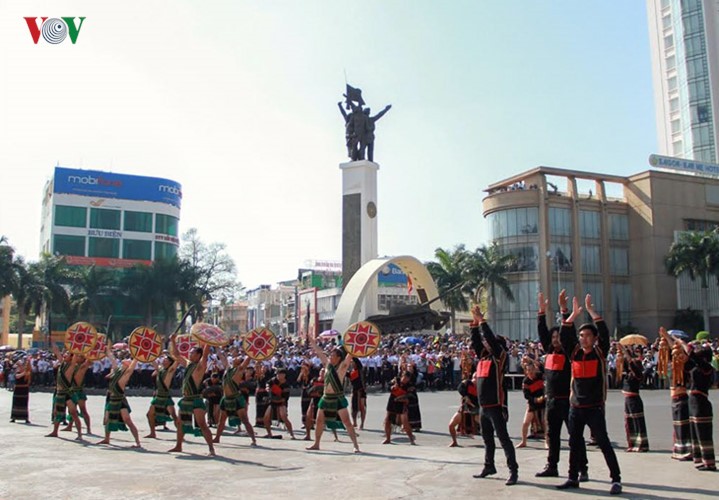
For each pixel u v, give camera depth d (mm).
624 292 64938
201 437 15492
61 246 80875
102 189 83500
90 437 15047
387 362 32781
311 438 15609
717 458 11141
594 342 8414
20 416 18922
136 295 70000
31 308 63719
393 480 9125
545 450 12758
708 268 57375
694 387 10133
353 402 17922
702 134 89875
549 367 9398
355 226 44719
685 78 92875
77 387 15016
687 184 65750
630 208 66125
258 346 15695
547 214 61906
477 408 13945
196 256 74750
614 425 17828
